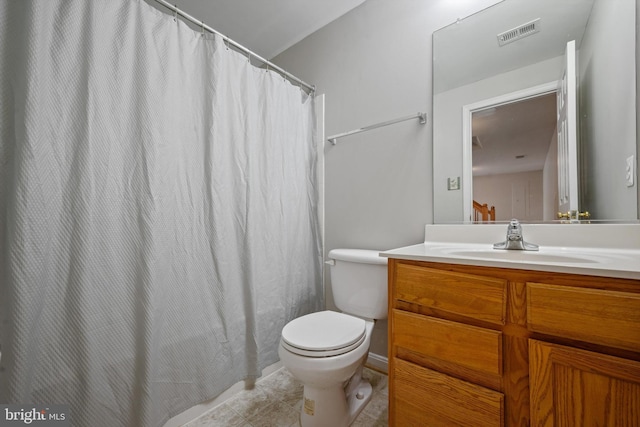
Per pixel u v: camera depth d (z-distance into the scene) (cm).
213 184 123
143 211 101
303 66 195
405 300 88
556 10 109
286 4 163
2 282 77
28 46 79
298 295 170
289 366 100
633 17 90
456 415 76
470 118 126
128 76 101
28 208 79
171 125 111
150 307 100
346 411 112
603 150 98
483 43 124
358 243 164
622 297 56
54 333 85
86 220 89
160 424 105
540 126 111
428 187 137
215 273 125
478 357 73
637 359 55
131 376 98
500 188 118
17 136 78
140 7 104
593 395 59
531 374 66
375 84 157
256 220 145
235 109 134
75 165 88
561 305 62
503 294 70
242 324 136
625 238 91
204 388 119
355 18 167
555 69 109
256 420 116
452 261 78
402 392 87
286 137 165
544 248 103
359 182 163
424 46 140
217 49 125
